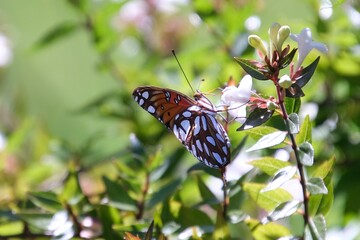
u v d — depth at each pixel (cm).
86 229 116
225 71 128
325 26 127
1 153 133
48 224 116
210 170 113
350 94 129
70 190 117
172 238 113
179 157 122
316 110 128
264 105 105
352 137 128
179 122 109
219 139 108
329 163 108
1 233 119
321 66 128
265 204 110
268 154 119
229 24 129
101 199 120
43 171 135
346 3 128
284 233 111
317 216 107
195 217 113
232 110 108
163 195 116
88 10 134
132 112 133
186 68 132
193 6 132
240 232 122
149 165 118
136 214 116
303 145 106
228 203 113
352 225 127
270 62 105
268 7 137
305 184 106
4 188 132
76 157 133
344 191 126
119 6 133
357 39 127
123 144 133
